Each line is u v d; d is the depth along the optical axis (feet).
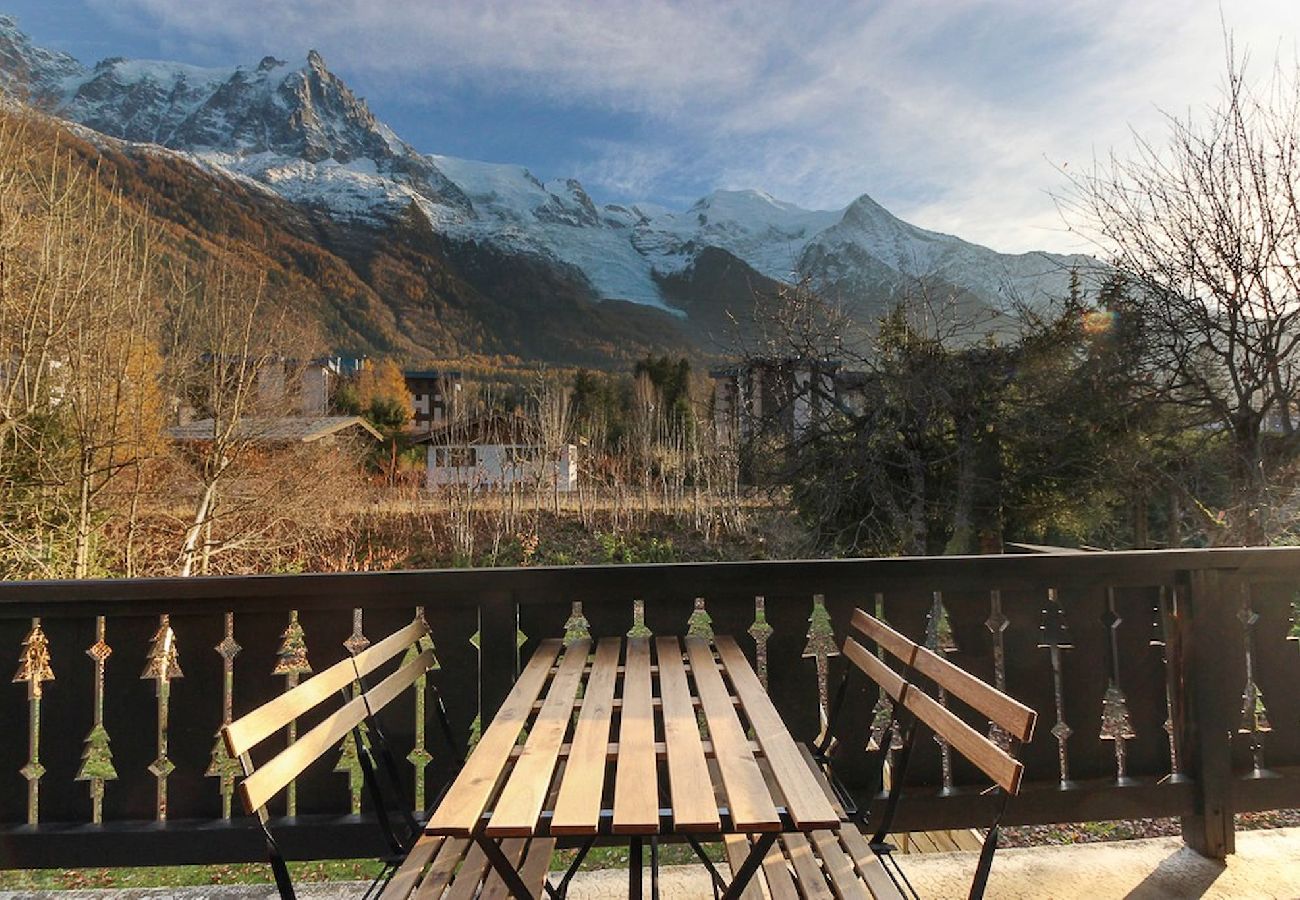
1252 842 8.00
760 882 5.22
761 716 5.54
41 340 34.76
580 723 5.29
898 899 4.50
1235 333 25.31
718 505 56.08
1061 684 8.02
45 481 33.76
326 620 7.66
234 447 43.80
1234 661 8.02
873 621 6.93
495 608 7.78
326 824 7.41
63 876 10.71
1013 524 34.40
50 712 7.42
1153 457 29.17
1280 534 24.27
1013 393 33.01
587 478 68.44
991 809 7.74
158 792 7.47
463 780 4.42
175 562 40.27
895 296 35.14
